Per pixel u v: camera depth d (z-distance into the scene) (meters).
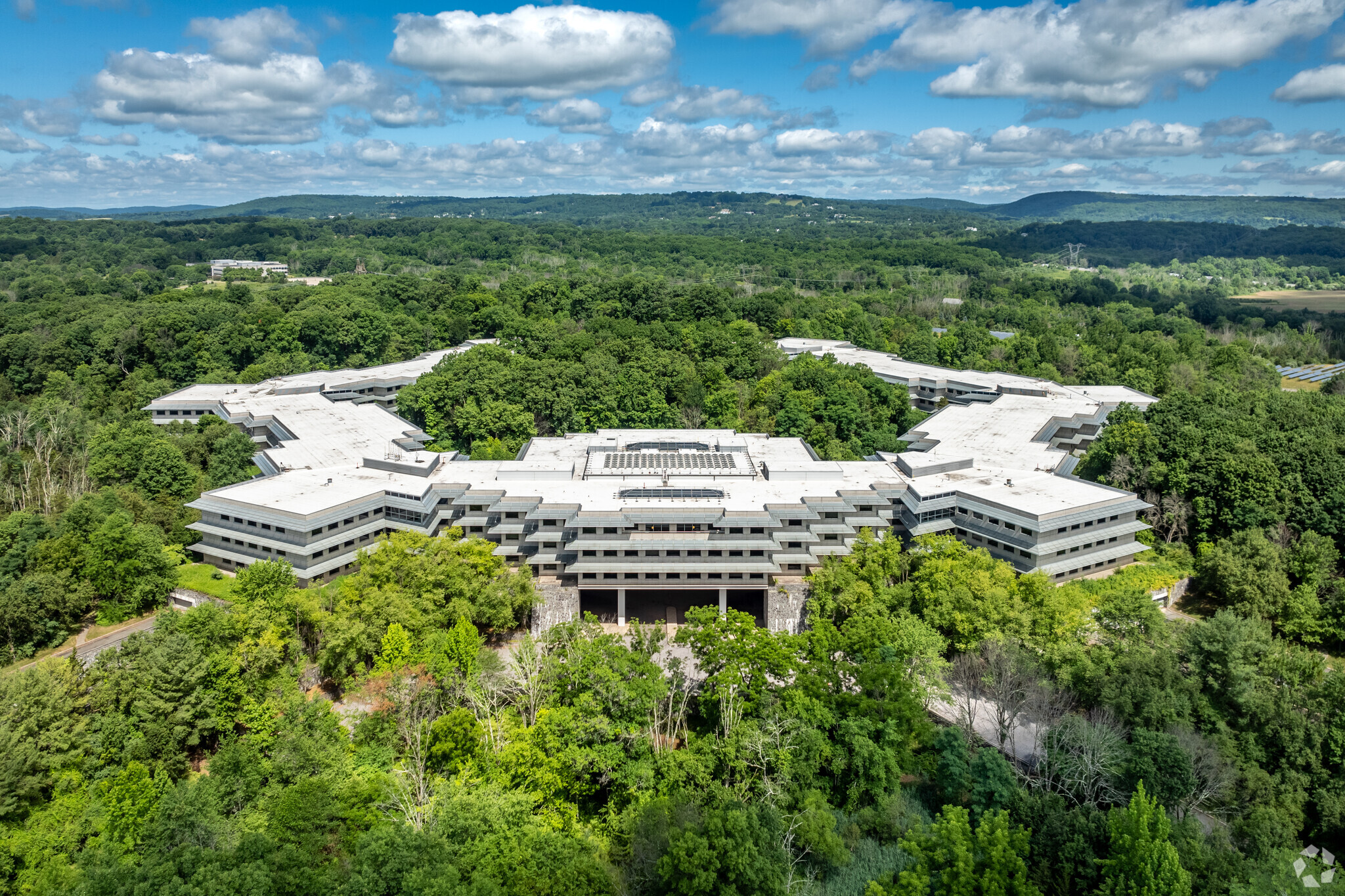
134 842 107.19
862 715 126.62
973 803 118.25
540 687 135.62
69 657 139.25
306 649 157.25
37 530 184.50
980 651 147.12
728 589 181.50
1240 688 126.75
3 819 110.88
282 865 100.06
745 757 120.12
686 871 100.19
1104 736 120.00
